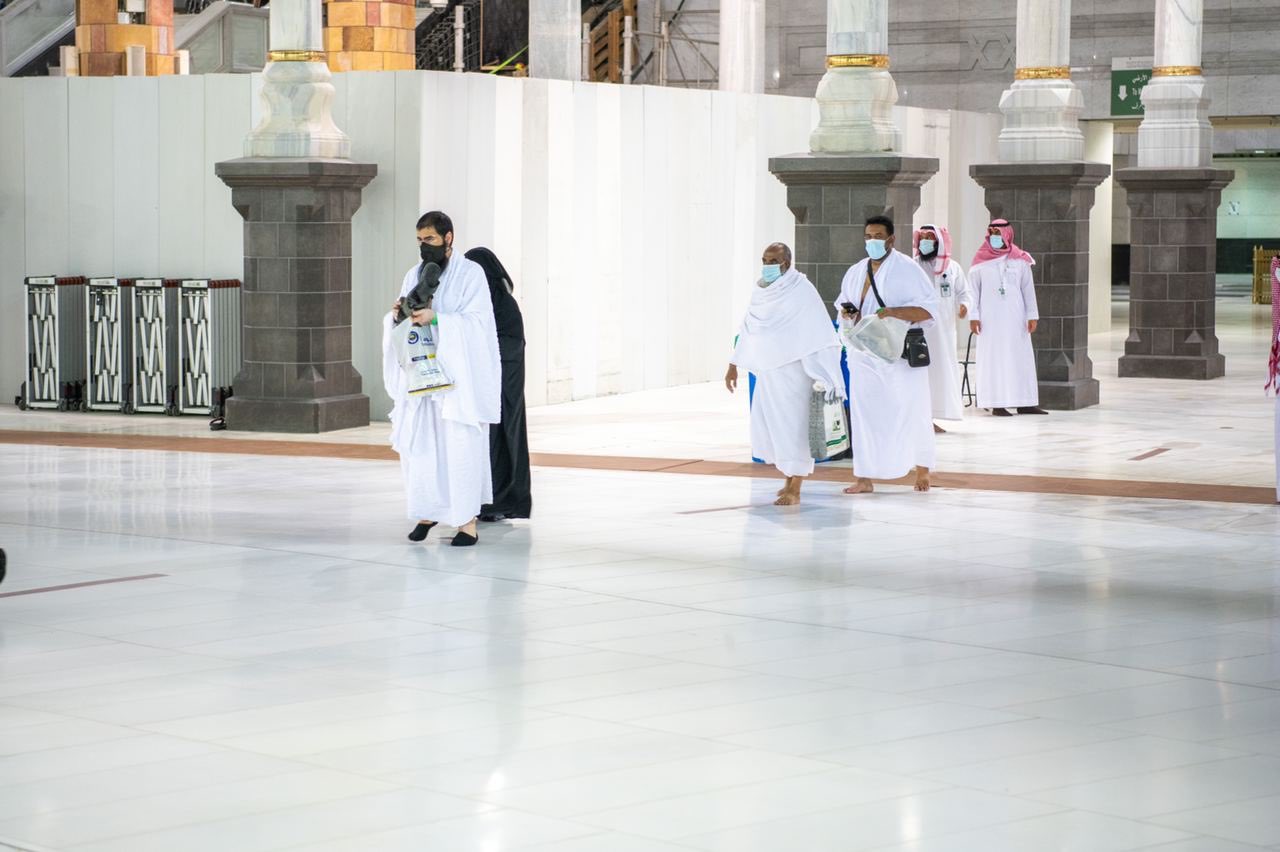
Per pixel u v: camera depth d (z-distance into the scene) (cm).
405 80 1482
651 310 1816
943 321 1468
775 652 700
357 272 1514
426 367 912
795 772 537
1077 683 652
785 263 1071
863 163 1336
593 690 639
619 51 3042
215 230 1569
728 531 993
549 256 1650
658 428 1499
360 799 510
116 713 606
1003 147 1708
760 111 1972
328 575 858
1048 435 1467
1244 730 588
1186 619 765
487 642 716
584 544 948
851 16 1362
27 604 789
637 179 1773
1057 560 906
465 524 934
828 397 1070
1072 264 1683
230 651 700
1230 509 1079
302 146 1443
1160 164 2005
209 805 505
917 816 494
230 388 1530
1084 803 506
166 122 1577
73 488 1140
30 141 1634
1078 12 2750
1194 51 1988
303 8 1444
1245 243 4062
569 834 478
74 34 2336
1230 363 2181
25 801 509
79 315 1609
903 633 735
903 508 1080
